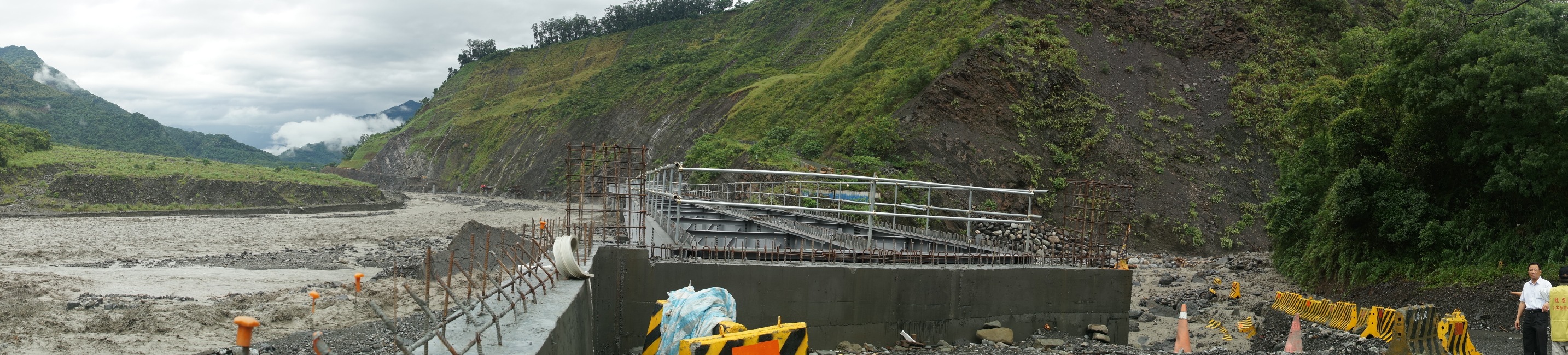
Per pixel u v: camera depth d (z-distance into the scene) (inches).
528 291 362.0
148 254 1283.2
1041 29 2119.8
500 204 3371.1
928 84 1918.1
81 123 7504.9
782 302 524.1
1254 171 1745.8
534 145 4394.7
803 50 4291.3
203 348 499.8
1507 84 706.8
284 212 2605.8
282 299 698.8
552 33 7239.2
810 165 1811.0
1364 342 497.7
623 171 1090.7
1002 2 2282.2
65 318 562.3
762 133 2534.5
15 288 706.8
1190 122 1884.8
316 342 181.6
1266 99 1902.1
